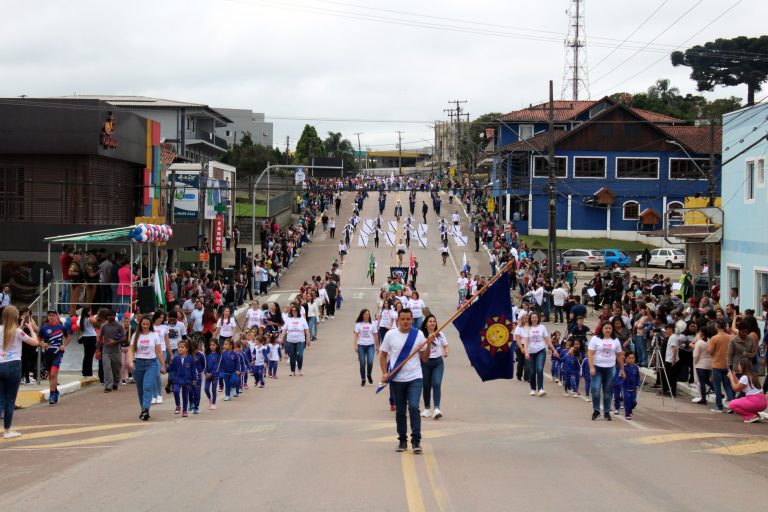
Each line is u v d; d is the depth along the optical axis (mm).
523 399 18688
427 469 10156
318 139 137375
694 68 81375
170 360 16922
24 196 34438
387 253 65062
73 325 21344
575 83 95750
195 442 12250
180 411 15977
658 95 112875
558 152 73375
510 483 9500
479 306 13555
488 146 97500
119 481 9625
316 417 15352
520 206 74688
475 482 9516
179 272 36906
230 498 8703
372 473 9906
